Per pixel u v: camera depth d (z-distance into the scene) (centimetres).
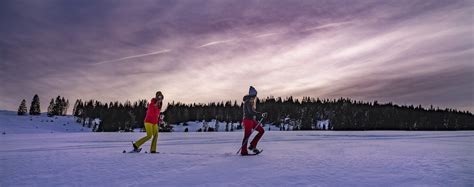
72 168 503
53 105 14762
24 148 958
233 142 1268
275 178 410
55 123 11731
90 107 12462
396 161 578
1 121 9750
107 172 464
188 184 375
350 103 13438
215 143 1200
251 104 720
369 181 388
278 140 1404
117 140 1498
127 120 11462
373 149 862
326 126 12825
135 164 548
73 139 1650
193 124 13625
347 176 422
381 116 13225
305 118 12900
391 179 401
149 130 779
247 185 367
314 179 402
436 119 13912
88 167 514
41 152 795
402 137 1767
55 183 384
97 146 1053
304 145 1041
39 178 418
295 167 506
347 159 611
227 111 14062
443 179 401
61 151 822
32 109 13875
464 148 889
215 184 374
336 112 13150
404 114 13475
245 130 717
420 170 472
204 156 680
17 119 10925
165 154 729
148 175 438
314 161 582
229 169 488
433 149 859
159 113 803
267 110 12725
